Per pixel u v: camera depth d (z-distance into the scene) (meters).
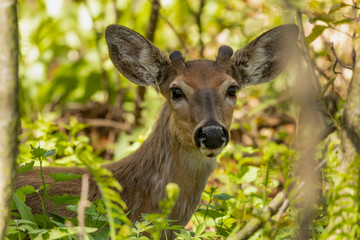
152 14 15.25
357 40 8.98
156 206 9.88
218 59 10.36
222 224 9.70
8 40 6.49
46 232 7.16
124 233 6.93
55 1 19.88
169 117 10.05
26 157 11.88
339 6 9.00
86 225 8.06
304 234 7.88
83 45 20.00
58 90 19.50
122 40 10.80
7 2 6.46
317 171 8.30
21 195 8.41
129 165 10.22
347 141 7.40
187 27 19.23
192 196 10.05
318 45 12.97
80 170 10.57
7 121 6.57
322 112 10.09
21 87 19.00
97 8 19.75
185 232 7.78
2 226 6.78
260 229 7.41
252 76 11.30
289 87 13.77
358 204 7.13
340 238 7.19
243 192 11.48
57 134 13.57
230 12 18.27
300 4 10.25
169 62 10.58
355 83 7.29
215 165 10.24
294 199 7.63
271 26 14.00
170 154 9.92
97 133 18.98
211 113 9.44
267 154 9.02
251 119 16.81
